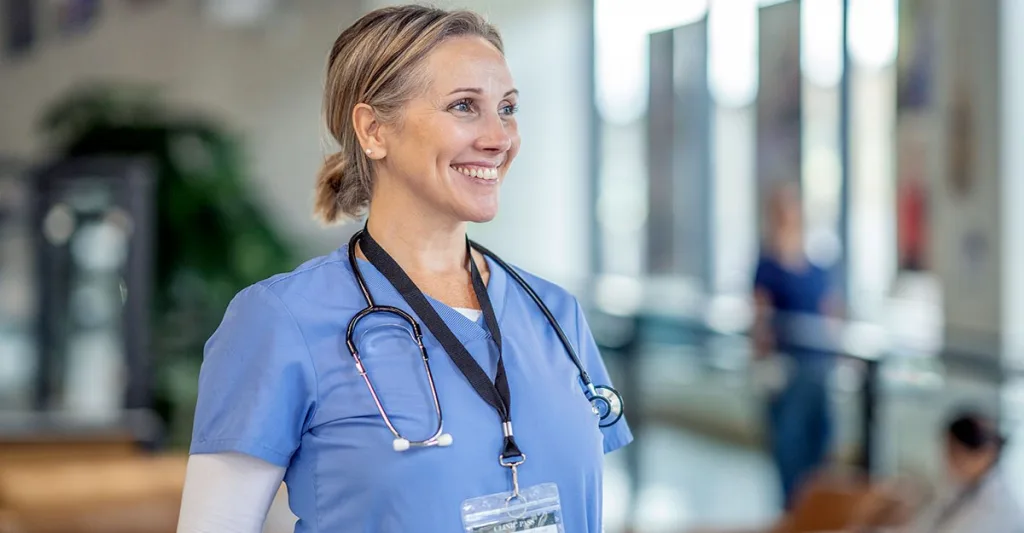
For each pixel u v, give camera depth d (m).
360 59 1.40
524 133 9.07
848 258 7.00
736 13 7.84
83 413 6.22
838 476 4.86
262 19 9.64
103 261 6.21
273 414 1.33
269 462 1.33
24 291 7.98
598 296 8.27
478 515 1.31
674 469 6.20
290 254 8.38
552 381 1.42
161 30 9.74
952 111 6.02
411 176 1.39
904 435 4.98
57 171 6.30
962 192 5.98
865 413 5.13
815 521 4.24
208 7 9.62
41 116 10.23
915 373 4.94
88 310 6.29
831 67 7.05
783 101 7.46
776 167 7.56
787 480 5.52
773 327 5.66
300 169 9.76
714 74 8.07
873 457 5.08
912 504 3.85
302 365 1.34
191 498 1.36
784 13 7.40
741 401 5.97
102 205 6.19
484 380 1.37
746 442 5.98
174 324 7.82
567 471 1.37
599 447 1.43
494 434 1.34
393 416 1.32
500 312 1.45
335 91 1.44
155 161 8.11
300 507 1.37
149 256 6.18
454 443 1.32
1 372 7.12
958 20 5.95
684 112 8.38
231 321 1.38
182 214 7.93
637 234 8.93
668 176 8.58
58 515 4.09
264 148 9.70
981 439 3.48
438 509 1.30
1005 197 5.75
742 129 7.88
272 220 8.55
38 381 6.46
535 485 1.35
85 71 9.98
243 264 8.02
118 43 9.85
